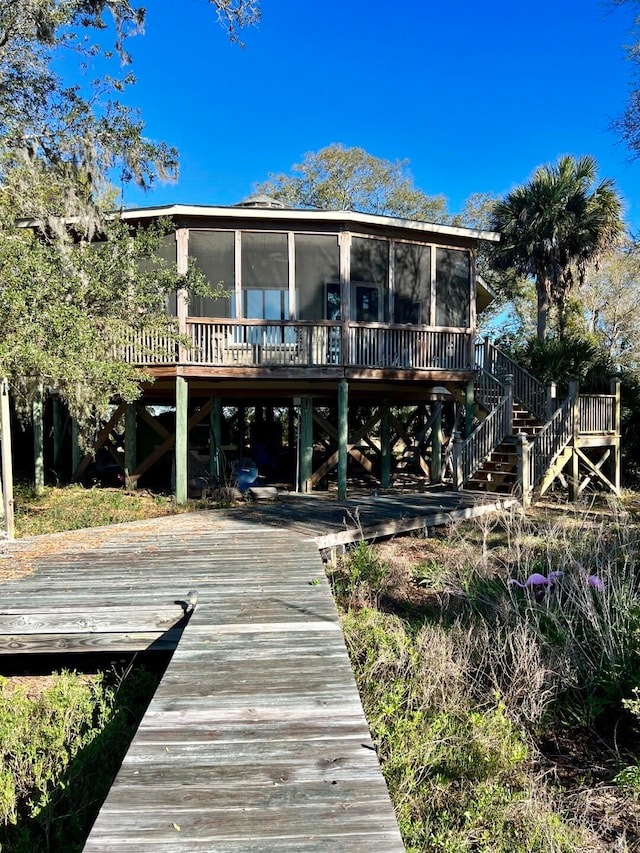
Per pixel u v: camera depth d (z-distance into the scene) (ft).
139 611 15.19
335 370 35.24
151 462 42.22
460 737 11.68
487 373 43.55
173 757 8.09
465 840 9.04
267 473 53.78
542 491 36.11
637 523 29.96
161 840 6.37
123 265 29.66
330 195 98.22
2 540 23.25
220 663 11.35
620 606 17.17
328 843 6.31
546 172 63.31
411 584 22.41
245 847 6.25
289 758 8.07
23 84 35.09
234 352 35.01
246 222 34.88
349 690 10.21
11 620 14.88
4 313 23.61
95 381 27.99
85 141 33.81
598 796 11.27
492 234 39.24
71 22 33.32
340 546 24.67
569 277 65.77
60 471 49.19
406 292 38.47
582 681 15.34
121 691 14.44
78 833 10.23
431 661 14.24
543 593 19.31
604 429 41.16
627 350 92.17
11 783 10.85
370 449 57.06
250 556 20.26
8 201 28.78
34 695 15.03
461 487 37.93
